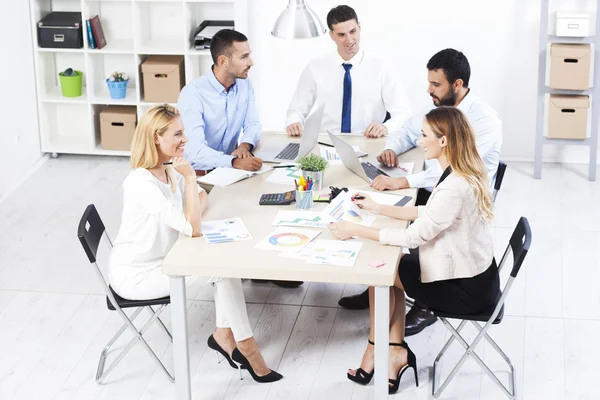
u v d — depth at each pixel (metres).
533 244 5.58
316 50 7.02
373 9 6.83
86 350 4.48
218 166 4.76
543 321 4.70
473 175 3.72
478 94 6.93
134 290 3.95
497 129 4.57
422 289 3.90
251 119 5.16
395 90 5.44
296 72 7.09
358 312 4.78
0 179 6.33
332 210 4.05
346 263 3.55
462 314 3.86
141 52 6.80
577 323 4.67
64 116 7.30
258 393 4.12
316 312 4.78
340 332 4.59
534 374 4.25
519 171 6.83
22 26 6.73
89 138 7.32
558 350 4.44
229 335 4.19
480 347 4.47
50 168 6.94
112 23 7.08
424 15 6.79
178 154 3.85
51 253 5.51
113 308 4.01
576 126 6.56
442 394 4.11
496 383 4.02
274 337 4.55
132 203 3.89
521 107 6.91
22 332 4.64
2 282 5.14
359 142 5.07
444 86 4.53
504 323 4.68
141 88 7.03
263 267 3.53
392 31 6.86
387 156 4.68
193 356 4.41
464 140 3.71
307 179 4.07
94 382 4.23
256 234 3.83
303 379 4.21
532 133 6.96
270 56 7.07
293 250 3.67
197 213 3.80
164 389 4.17
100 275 3.91
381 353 3.66
